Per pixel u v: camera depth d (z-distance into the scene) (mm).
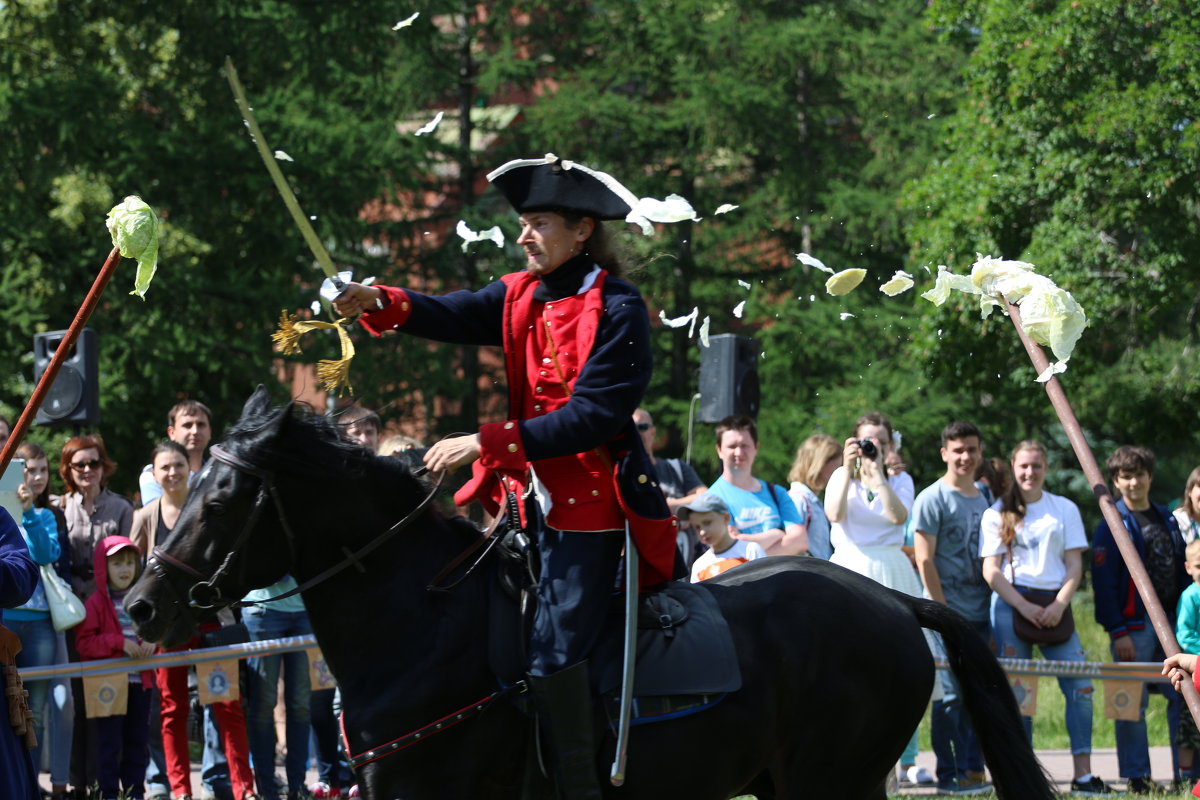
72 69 29688
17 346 27922
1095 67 23984
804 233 36625
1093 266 24609
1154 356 29438
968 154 26000
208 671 11445
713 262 39312
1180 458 37969
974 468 12867
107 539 11602
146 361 28219
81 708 11945
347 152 30953
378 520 6434
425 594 6398
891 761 7148
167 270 28844
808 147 38125
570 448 6141
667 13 37156
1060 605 12625
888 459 13312
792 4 38562
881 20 38438
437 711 6277
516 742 6379
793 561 7234
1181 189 23312
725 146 37469
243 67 31016
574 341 6352
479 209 37094
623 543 6492
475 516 8680
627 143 38969
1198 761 12977
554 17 39625
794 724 6832
